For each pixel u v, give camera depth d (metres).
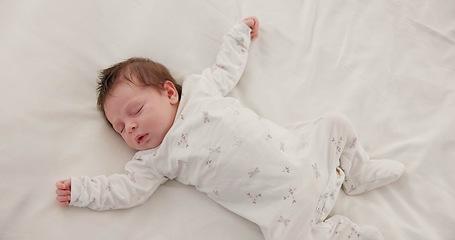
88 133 1.14
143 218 1.08
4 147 1.05
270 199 1.05
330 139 1.09
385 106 1.23
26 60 1.16
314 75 1.28
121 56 1.25
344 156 1.12
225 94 1.24
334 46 1.32
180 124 1.12
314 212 1.03
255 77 1.27
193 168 1.10
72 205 1.05
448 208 1.07
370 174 1.11
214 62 1.29
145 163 1.12
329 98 1.25
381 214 1.08
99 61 1.23
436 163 1.13
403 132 1.19
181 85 1.24
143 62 1.18
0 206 1.00
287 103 1.23
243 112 1.12
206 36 1.31
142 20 1.29
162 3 1.32
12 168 1.04
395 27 1.35
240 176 1.06
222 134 1.07
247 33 1.29
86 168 1.10
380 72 1.28
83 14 1.26
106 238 1.04
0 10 1.23
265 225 1.04
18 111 1.09
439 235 1.04
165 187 1.14
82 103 1.17
